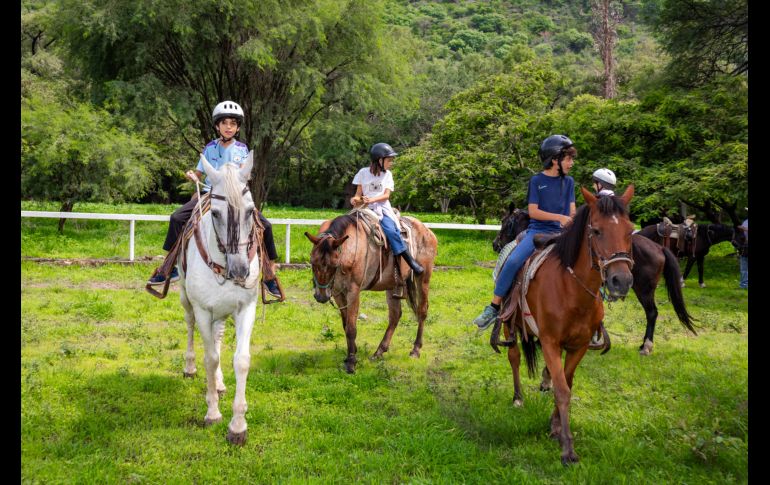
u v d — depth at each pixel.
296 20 17.61
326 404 5.27
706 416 4.77
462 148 19.45
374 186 6.84
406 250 6.62
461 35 83.31
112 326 7.79
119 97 16.66
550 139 4.72
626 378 6.11
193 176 5.08
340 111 22.38
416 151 20.25
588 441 4.37
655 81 20.14
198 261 4.57
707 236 13.27
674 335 8.55
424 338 7.84
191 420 4.79
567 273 4.09
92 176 16.11
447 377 5.95
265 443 4.38
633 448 4.11
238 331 4.55
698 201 14.81
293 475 3.79
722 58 19.08
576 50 82.81
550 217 4.62
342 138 22.02
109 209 24.17
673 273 7.01
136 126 17.55
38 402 4.86
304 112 21.41
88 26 15.53
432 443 4.26
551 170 4.78
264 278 5.22
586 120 16.94
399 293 6.88
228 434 4.36
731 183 13.98
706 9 17.58
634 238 7.51
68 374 5.58
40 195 16.17
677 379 5.98
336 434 4.56
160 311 8.69
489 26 93.00
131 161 16.81
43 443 4.16
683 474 3.81
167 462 3.99
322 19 18.59
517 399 5.12
